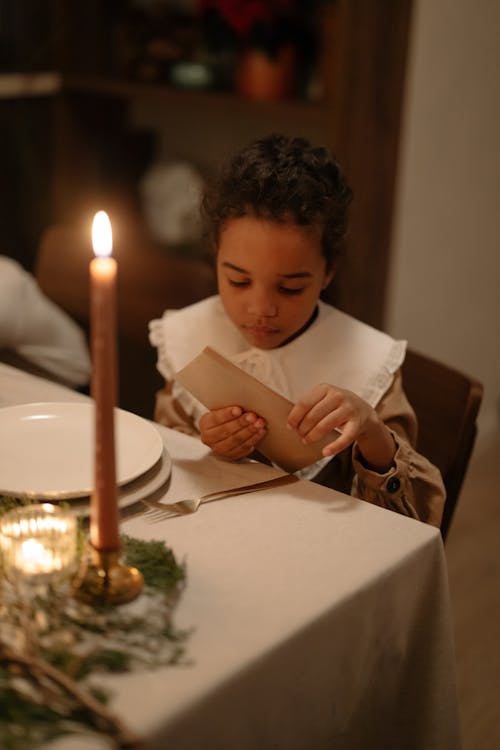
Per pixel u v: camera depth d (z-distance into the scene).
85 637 0.65
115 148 2.83
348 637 0.75
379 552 0.80
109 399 0.64
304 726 0.73
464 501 2.45
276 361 1.24
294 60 2.37
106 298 0.61
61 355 1.78
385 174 2.21
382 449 1.03
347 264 2.23
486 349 2.72
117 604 0.69
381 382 1.23
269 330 1.16
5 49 2.71
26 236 2.87
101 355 0.62
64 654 0.61
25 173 2.83
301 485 0.92
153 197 2.68
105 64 2.79
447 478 1.19
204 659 0.64
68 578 0.70
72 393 1.13
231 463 0.96
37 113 2.81
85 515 0.81
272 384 1.24
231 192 1.12
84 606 0.68
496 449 2.73
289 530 0.83
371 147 2.17
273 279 1.10
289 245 1.08
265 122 2.66
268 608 0.70
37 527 0.75
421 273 2.41
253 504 0.88
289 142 1.21
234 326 1.30
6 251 2.84
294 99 2.38
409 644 0.86
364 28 2.06
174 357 1.32
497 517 2.38
